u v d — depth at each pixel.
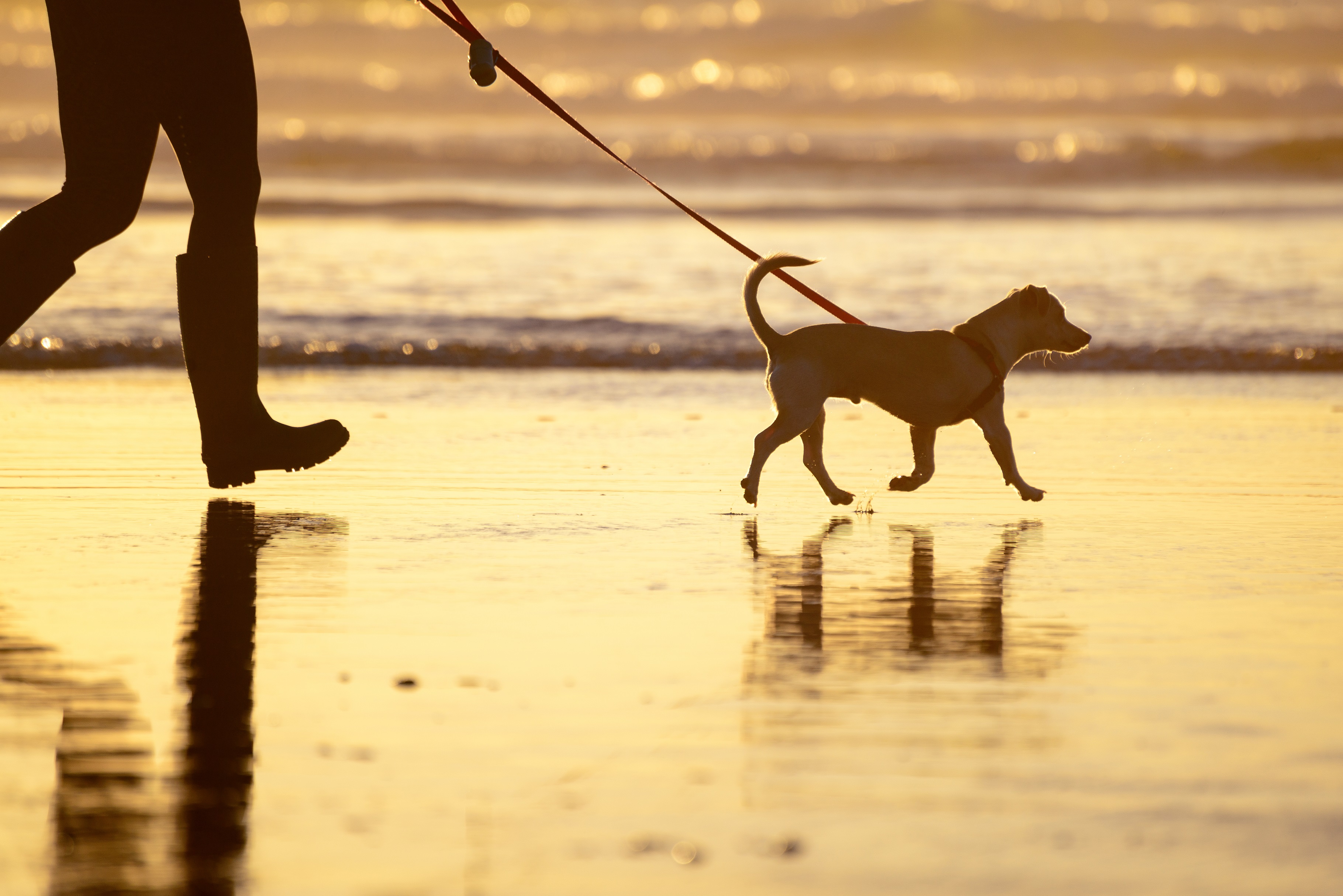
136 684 6.79
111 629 7.70
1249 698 6.66
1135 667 7.15
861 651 7.43
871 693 6.73
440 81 64.69
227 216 10.11
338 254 28.66
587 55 74.44
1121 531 10.49
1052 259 28.67
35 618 7.90
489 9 78.62
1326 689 6.80
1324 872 4.88
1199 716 6.42
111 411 15.20
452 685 6.81
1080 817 5.32
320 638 7.57
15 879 4.84
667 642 7.57
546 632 7.73
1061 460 13.41
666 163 49.84
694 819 5.30
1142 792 5.55
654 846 5.07
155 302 22.44
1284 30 78.75
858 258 28.78
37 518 10.45
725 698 6.65
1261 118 66.19
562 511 11.02
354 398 16.39
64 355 18.44
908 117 66.38
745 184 46.75
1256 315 22.20
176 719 6.34
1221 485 12.27
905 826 5.23
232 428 10.51
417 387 17.25
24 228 9.32
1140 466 13.11
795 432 10.98
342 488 11.75
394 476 12.25
